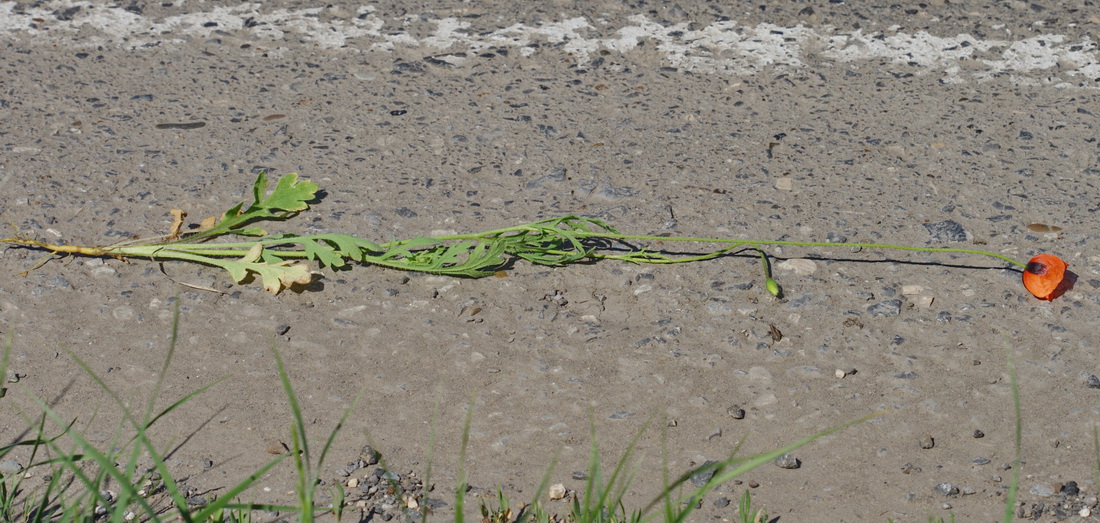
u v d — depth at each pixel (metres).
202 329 4.48
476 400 4.04
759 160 5.83
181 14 7.76
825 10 7.58
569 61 7.04
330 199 5.50
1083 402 3.93
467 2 7.89
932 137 6.01
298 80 6.84
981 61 6.88
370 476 3.62
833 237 5.09
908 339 4.35
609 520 3.16
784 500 3.49
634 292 4.73
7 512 3.34
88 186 5.61
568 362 4.26
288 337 4.43
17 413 3.94
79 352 4.32
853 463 3.67
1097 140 5.89
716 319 4.52
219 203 5.49
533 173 5.76
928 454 3.71
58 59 7.13
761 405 3.99
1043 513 3.39
